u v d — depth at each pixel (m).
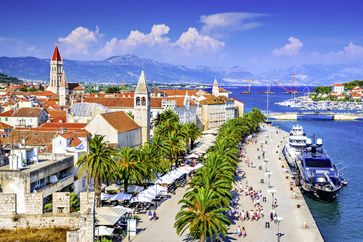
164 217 101.75
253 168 174.75
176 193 126.31
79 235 54.00
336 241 97.88
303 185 137.25
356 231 104.62
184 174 144.88
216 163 108.38
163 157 141.75
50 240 53.94
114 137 148.25
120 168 107.94
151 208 109.56
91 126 149.25
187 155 178.62
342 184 149.12
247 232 95.06
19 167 87.56
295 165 167.12
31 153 96.50
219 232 92.69
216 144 157.88
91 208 55.03
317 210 121.81
